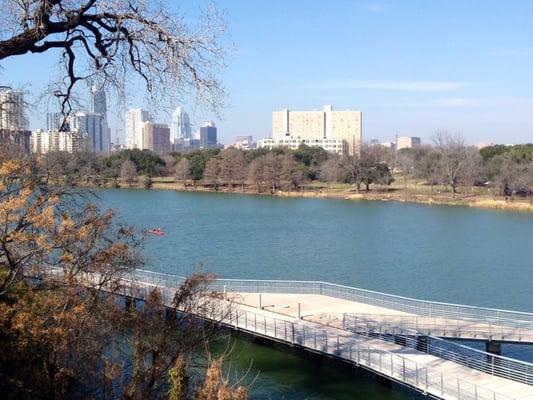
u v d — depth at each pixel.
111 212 28.27
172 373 17.25
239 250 76.75
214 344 37.56
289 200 140.75
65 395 17.61
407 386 30.20
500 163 142.50
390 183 166.25
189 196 146.50
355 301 48.69
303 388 32.59
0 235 17.41
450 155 147.00
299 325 37.44
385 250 77.69
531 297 56.00
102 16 12.77
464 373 30.19
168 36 13.25
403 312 41.62
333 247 79.62
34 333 17.08
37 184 19.33
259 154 178.75
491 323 39.66
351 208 124.12
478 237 87.19
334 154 188.00
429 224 100.50
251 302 43.84
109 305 19.70
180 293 23.56
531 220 104.00
